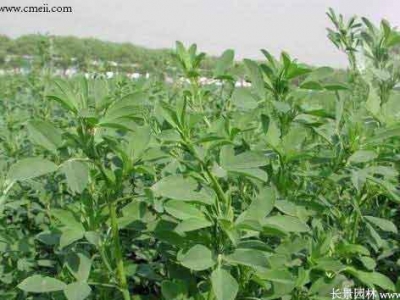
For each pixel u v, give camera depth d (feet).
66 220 5.02
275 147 5.89
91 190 5.74
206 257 4.60
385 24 7.91
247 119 6.12
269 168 6.18
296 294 5.71
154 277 5.70
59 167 4.56
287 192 6.17
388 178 6.67
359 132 6.06
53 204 8.65
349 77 9.82
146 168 4.75
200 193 4.65
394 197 6.04
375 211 7.18
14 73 25.58
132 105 4.72
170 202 4.74
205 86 8.71
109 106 4.89
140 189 7.40
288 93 6.17
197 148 4.96
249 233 5.08
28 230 9.02
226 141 5.06
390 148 6.53
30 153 10.36
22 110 14.61
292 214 5.32
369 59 8.37
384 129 6.07
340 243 6.14
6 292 7.20
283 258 5.13
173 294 5.15
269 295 5.18
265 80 6.15
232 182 6.99
